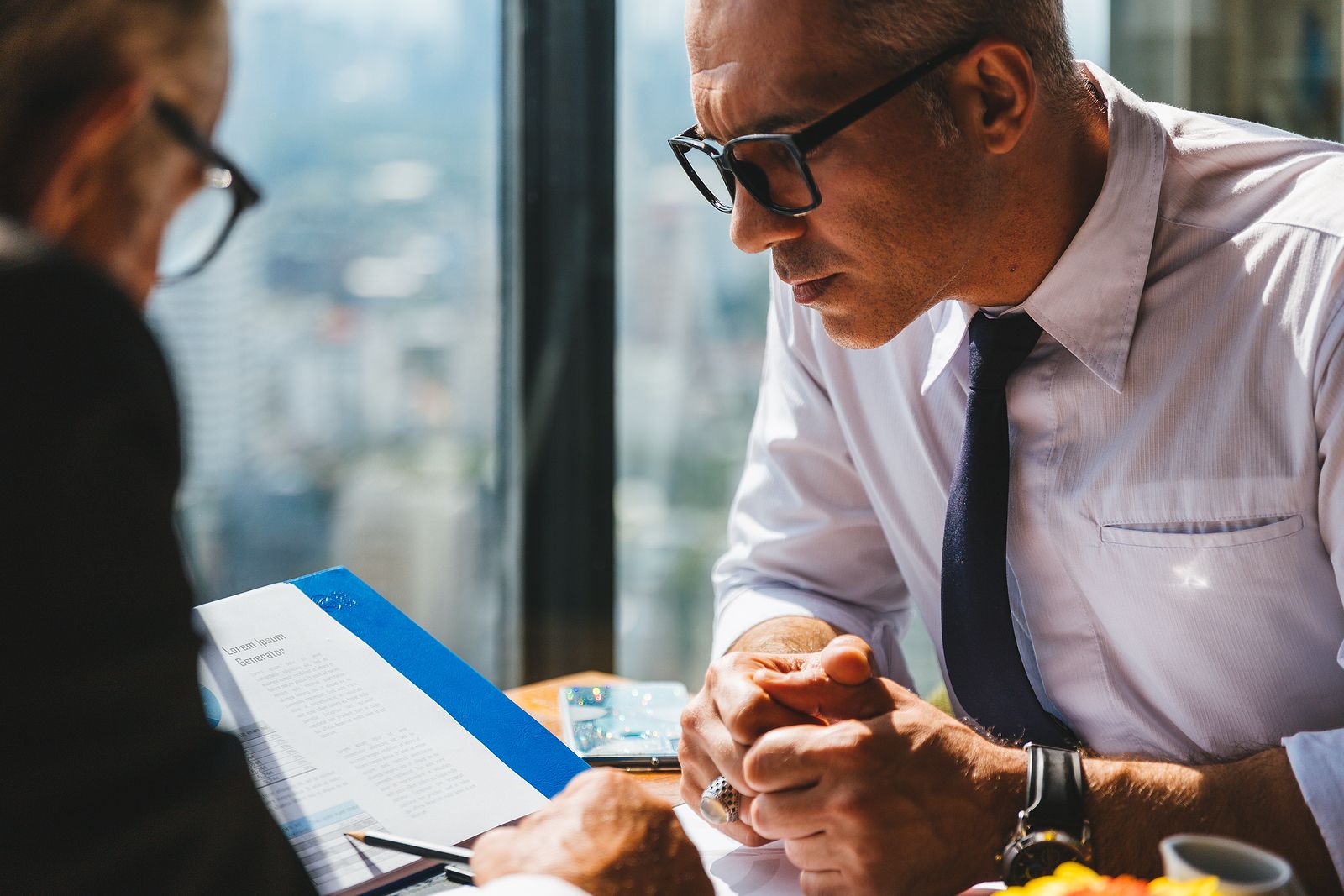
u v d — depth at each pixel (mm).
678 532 2414
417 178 2203
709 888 787
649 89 2244
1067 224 1089
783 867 921
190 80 601
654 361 2348
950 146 1007
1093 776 872
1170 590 1073
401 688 1017
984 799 863
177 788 564
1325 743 870
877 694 959
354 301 2215
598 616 2391
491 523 2367
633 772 1103
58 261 550
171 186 614
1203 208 1096
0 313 530
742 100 995
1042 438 1134
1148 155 1088
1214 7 2268
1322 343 977
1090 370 1100
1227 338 1052
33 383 527
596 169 2254
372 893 812
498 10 2205
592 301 2299
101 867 534
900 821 846
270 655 1027
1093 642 1147
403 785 909
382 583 2318
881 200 1007
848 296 1065
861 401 1323
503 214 2270
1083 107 1108
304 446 2223
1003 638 1102
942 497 1281
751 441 1477
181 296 2055
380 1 2131
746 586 1386
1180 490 1058
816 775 866
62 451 527
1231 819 845
